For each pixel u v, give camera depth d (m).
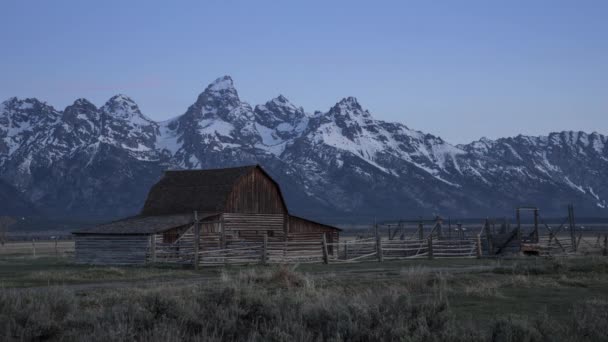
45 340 16.09
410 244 62.09
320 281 32.25
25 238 192.75
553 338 15.74
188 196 67.69
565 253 62.97
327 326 15.57
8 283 34.50
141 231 56.34
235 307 17.69
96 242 58.81
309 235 69.75
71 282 36.19
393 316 15.80
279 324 15.92
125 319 16.64
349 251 63.62
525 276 35.53
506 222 68.69
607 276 36.00
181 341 15.08
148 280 37.34
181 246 55.12
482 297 26.20
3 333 15.88
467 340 15.05
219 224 62.97
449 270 42.62
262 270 37.56
